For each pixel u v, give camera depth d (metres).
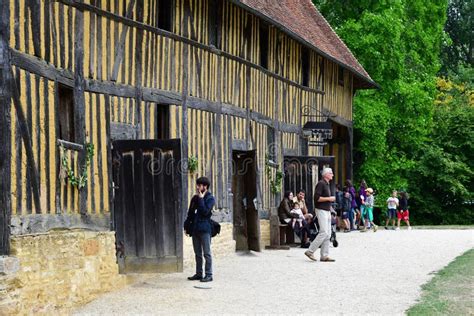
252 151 15.61
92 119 10.12
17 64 8.21
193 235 11.34
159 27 12.70
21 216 8.16
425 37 30.67
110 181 10.58
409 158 31.47
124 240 10.72
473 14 43.88
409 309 8.92
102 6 10.51
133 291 10.34
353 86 26.08
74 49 9.70
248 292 10.20
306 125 19.55
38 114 8.66
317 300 9.57
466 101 35.53
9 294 7.67
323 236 13.90
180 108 12.99
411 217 32.09
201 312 8.76
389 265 13.33
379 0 28.58
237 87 15.67
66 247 9.15
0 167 7.87
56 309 8.74
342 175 26.20
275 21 15.99
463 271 12.42
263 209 17.12
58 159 9.11
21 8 8.38
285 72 18.81
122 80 11.03
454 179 31.05
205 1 14.20
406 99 28.80
